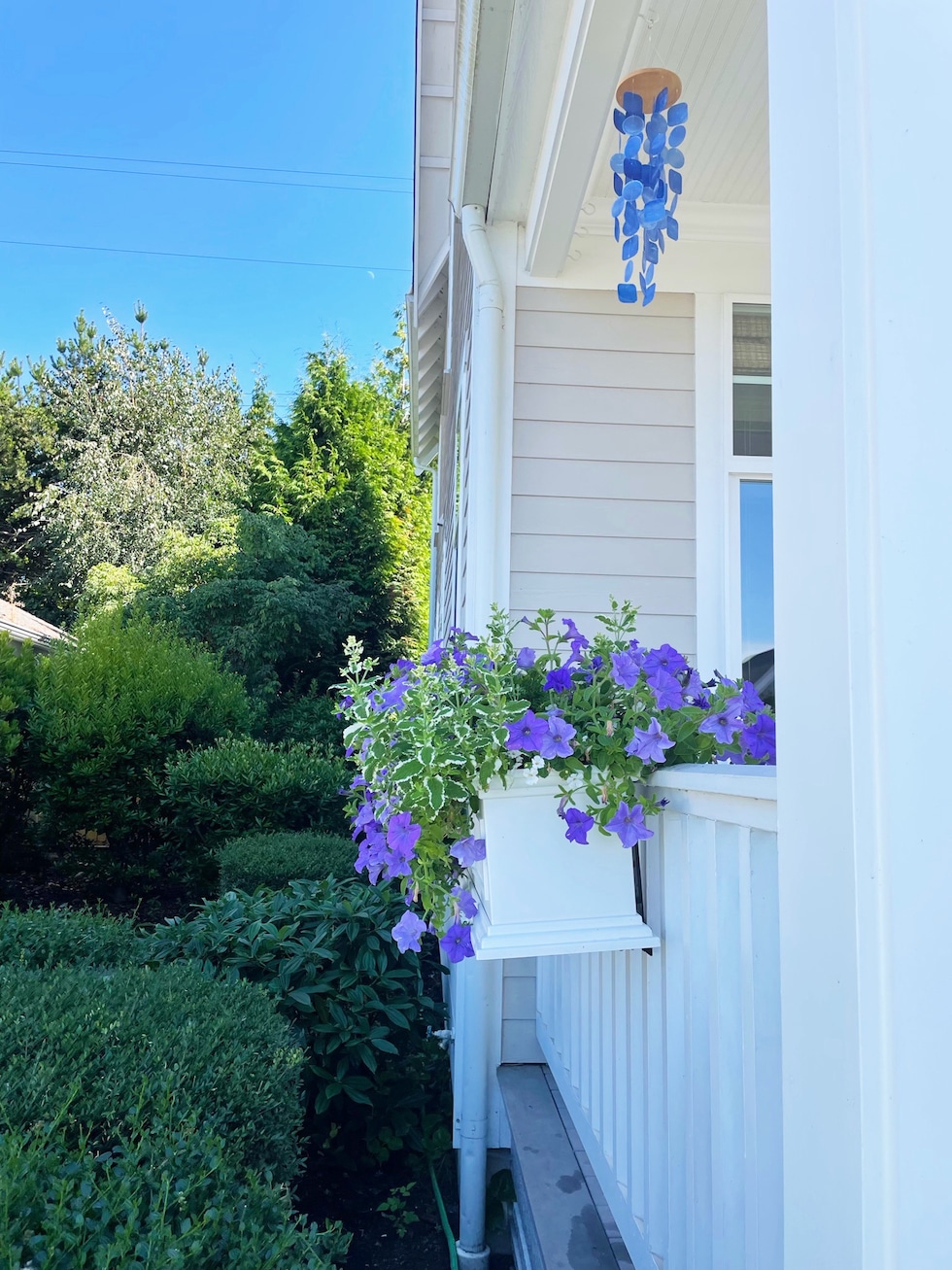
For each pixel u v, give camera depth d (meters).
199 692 7.15
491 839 1.52
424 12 4.97
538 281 2.93
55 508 17.06
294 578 14.07
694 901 1.23
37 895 6.26
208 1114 1.60
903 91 0.67
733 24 2.04
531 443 2.89
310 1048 2.91
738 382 2.96
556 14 2.05
